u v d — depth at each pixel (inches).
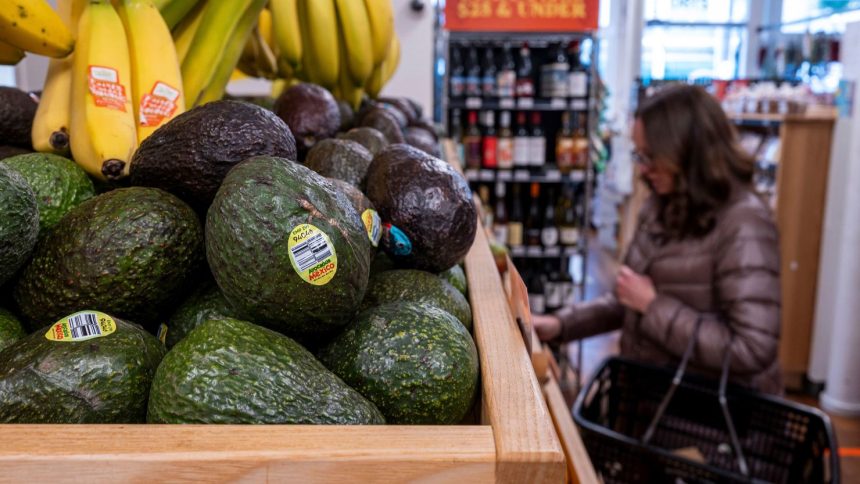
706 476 61.1
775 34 314.8
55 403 21.3
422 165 32.1
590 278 245.1
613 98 353.7
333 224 23.7
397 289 29.6
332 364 24.8
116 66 34.0
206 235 24.0
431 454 18.3
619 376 78.2
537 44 156.4
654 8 344.2
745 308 73.9
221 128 27.0
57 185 29.9
